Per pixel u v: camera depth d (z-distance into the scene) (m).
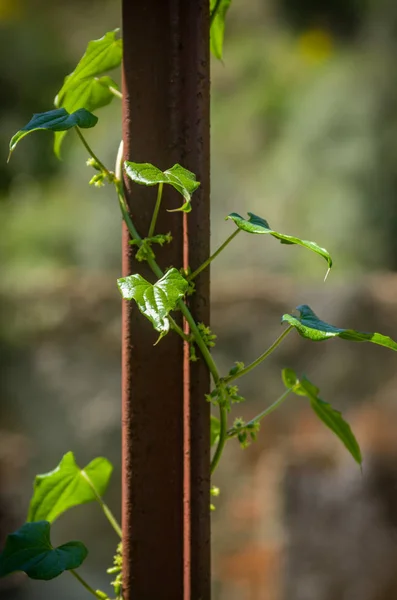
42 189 5.47
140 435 1.31
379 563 3.33
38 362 3.85
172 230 1.31
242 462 3.77
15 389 3.94
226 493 3.82
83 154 5.41
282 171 5.39
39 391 3.95
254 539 3.69
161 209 1.31
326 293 3.40
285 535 3.52
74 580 4.07
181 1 1.31
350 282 3.42
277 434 3.73
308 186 5.30
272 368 3.59
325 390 3.51
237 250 5.13
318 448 3.60
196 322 1.30
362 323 3.38
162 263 1.31
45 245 5.20
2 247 5.20
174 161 1.31
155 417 1.31
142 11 1.31
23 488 3.99
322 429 3.66
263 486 3.67
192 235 1.31
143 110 1.31
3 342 3.82
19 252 5.19
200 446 1.30
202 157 1.31
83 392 3.95
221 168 5.61
